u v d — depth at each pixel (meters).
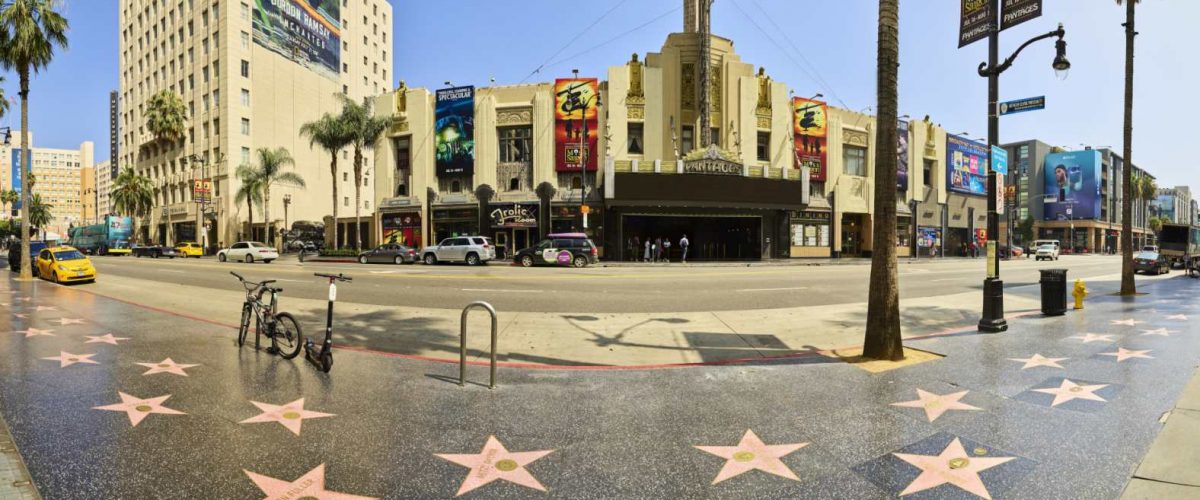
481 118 36.00
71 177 127.56
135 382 5.56
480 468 3.62
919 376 6.00
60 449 3.79
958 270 27.19
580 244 29.34
